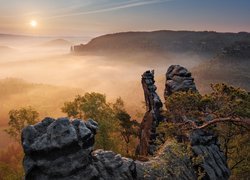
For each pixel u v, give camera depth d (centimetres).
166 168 3616
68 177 2864
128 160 3394
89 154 3161
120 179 3148
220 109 4128
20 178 6091
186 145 4294
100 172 3122
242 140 5088
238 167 5141
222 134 4628
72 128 2972
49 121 3117
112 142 6438
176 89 6056
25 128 3014
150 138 5966
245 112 3881
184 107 4609
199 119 4600
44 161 2866
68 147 2917
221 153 4625
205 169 4059
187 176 3766
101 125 6153
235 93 4138
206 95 4403
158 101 6425
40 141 2889
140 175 3416
